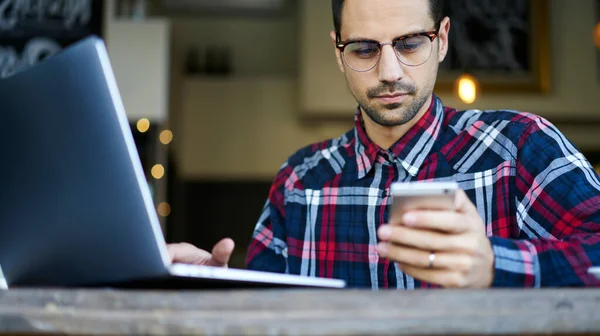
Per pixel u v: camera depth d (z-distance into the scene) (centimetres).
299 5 607
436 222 75
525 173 122
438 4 122
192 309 61
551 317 61
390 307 61
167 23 428
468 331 60
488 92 525
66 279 85
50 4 389
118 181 77
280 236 140
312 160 144
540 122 126
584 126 562
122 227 77
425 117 132
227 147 593
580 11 532
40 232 85
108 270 80
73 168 80
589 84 529
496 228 123
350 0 121
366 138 135
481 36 526
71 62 78
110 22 425
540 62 526
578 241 89
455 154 130
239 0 652
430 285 124
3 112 86
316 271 132
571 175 115
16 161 86
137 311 61
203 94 599
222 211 628
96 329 61
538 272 83
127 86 422
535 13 527
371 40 119
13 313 62
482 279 79
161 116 421
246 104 598
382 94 120
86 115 78
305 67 550
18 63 381
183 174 589
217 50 645
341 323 60
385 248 79
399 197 76
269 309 61
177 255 105
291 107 598
